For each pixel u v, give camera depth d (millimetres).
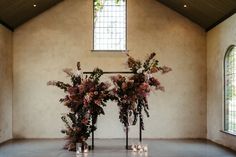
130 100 10469
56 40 14453
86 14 14508
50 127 14234
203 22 13891
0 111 12805
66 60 14406
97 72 10828
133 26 14500
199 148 11484
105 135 14180
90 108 10547
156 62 10852
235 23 11242
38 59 14406
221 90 12578
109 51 14422
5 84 13422
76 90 10648
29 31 14453
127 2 14539
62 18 14500
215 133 13164
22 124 14234
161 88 10789
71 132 10867
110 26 14641
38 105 14289
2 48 13086
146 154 10172
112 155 9898
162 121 14336
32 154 10172
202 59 14492
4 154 10188
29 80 14352
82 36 14461
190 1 12633
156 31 14500
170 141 13297
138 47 14445
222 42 12484
